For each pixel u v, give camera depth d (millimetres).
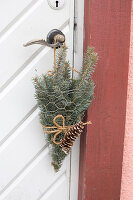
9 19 1001
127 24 996
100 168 1097
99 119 1056
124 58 1020
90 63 944
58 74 963
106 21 985
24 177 1127
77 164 1156
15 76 1046
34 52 1033
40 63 1046
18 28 1010
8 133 1081
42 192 1152
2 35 1011
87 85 971
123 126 1074
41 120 1021
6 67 1031
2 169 1104
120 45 1008
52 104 982
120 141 1085
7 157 1098
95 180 1104
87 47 1015
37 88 969
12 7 995
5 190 1130
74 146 1136
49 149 1105
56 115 996
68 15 1027
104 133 1069
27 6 1000
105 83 1030
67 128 988
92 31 985
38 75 1053
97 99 1039
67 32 1040
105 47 1003
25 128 1087
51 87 966
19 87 1052
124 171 1142
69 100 981
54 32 989
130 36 1028
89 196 1113
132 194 1168
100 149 1080
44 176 1139
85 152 1082
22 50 1026
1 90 1049
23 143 1097
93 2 967
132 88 1068
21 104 1065
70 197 1183
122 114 1063
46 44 959
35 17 1010
